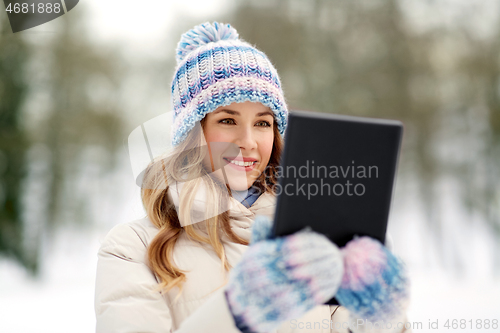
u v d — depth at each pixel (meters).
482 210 8.05
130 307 0.98
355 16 10.07
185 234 1.17
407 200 8.67
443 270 6.27
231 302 0.66
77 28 8.87
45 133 8.33
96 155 8.57
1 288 5.53
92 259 6.71
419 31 9.83
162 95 9.73
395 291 0.68
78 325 3.91
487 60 9.23
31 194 7.77
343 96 9.93
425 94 9.58
